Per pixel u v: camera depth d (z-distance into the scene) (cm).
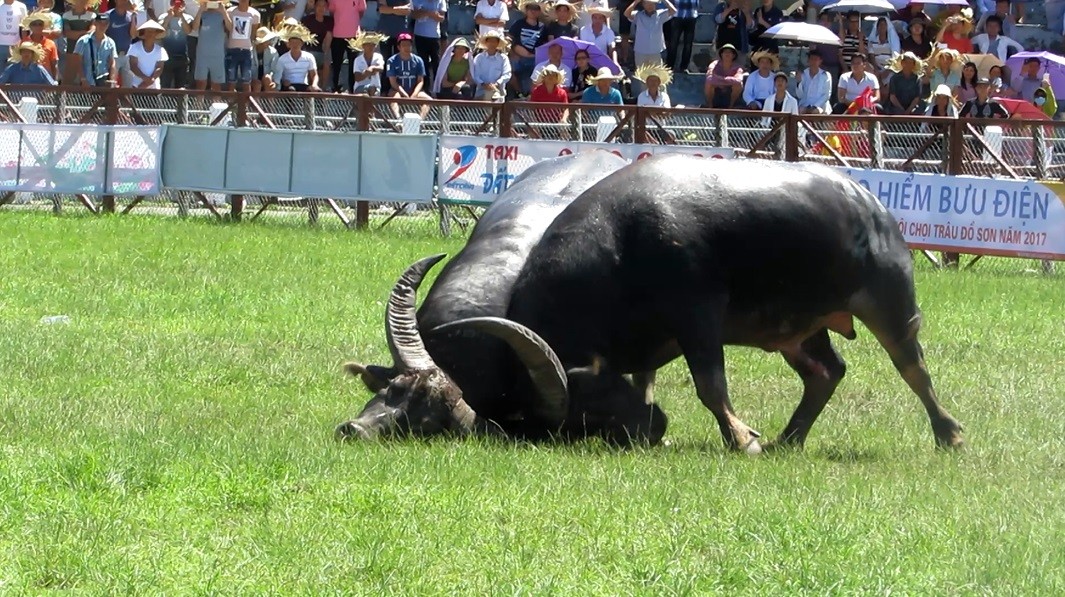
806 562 1163
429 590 1082
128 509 1247
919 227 3488
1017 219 3431
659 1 4647
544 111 3709
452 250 3262
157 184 3803
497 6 4581
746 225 1586
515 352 1559
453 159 3634
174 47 4316
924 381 1712
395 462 1405
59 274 2694
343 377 1931
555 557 1166
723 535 1229
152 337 2141
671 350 1617
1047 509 1362
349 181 3691
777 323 1630
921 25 4781
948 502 1370
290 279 2755
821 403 1733
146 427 1542
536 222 1741
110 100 3878
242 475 1345
